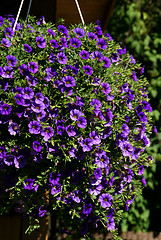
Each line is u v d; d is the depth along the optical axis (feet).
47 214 6.21
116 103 5.54
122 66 5.85
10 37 5.44
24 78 5.39
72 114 5.31
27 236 6.26
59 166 5.46
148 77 8.00
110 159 5.52
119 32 8.04
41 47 5.42
